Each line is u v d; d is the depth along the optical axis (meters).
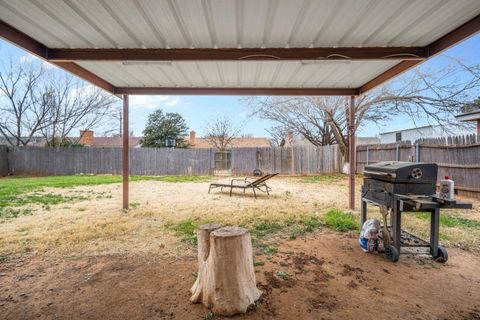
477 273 2.64
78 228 4.00
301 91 5.16
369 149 11.59
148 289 2.31
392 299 2.17
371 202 3.40
